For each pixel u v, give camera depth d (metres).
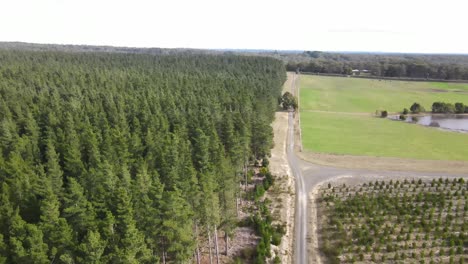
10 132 65.88
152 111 85.00
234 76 161.88
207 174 41.69
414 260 44.28
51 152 54.03
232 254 46.00
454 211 55.72
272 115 113.12
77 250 31.09
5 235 34.88
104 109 88.31
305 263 44.88
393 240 48.56
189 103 92.69
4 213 35.97
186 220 36.06
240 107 95.81
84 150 60.25
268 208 58.38
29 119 71.56
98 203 36.41
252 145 73.69
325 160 82.44
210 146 56.53
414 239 48.62
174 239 35.00
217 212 40.41
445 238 48.47
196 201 39.75
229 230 45.28
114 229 34.41
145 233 34.94
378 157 83.88
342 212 56.00
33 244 29.31
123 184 41.59
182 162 48.94
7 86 101.50
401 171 73.81
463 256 44.81
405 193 61.59
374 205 57.25
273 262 44.06
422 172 72.94
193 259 44.09
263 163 75.75
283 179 70.62
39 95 95.69
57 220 32.25
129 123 78.81
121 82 119.44
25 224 32.22
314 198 62.72
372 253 45.91
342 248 47.16
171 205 34.16
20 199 40.78
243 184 67.50
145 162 52.22
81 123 70.06
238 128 71.12
